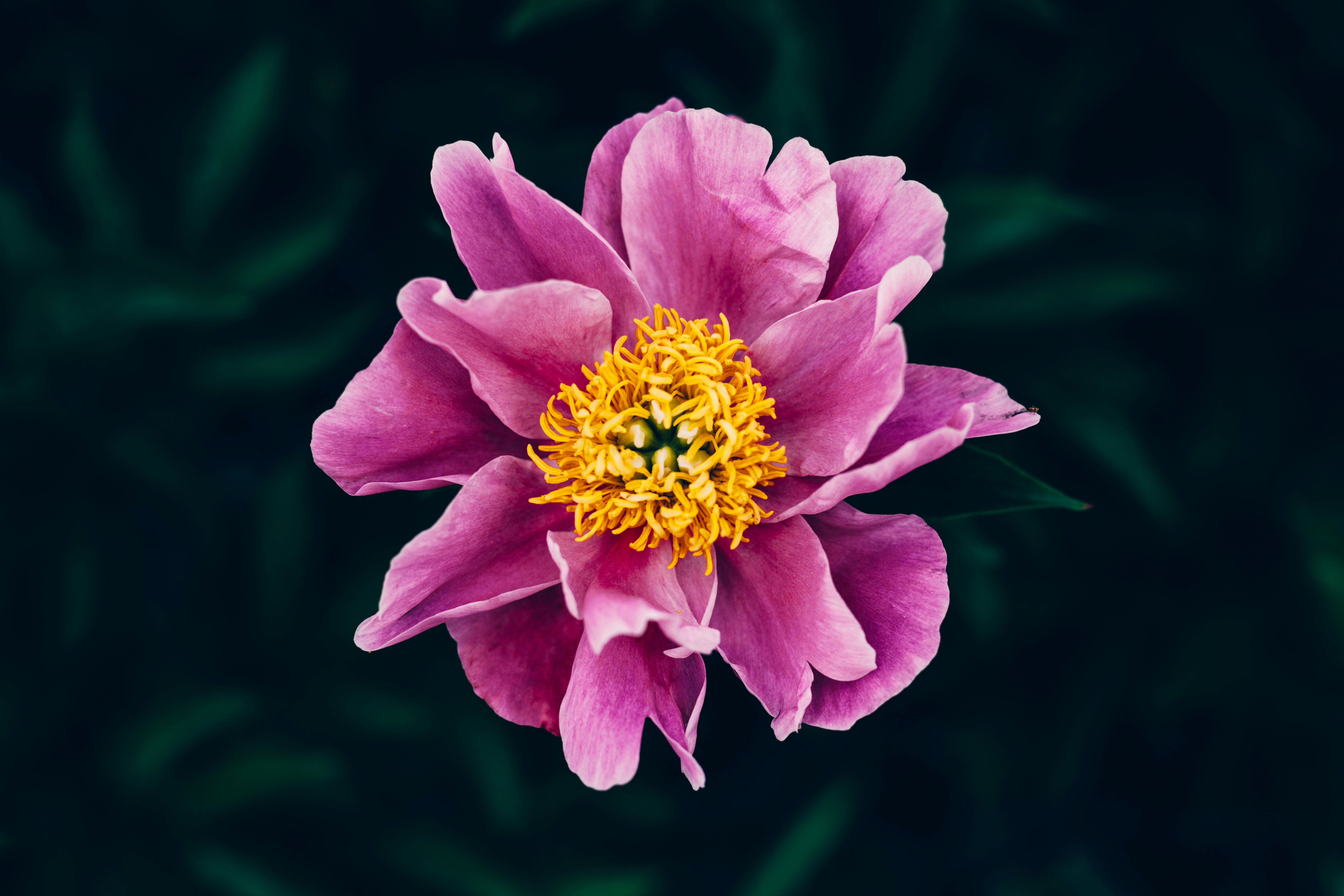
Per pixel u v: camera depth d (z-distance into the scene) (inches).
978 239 22.6
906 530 19.9
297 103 23.1
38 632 23.6
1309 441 23.8
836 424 20.1
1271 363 23.7
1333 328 23.6
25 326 22.6
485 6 23.5
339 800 23.8
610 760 19.7
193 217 22.7
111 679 23.7
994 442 23.7
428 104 23.4
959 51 23.5
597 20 23.4
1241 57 23.0
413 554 19.3
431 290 19.4
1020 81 23.7
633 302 20.2
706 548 20.1
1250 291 23.6
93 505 23.5
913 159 23.8
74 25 23.0
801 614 19.9
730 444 19.9
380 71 23.5
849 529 20.1
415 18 23.3
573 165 23.4
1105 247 23.5
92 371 23.1
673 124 20.0
